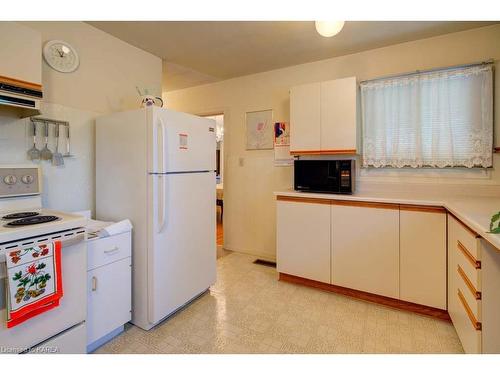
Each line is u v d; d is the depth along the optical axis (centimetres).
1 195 162
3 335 119
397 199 212
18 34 156
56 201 204
